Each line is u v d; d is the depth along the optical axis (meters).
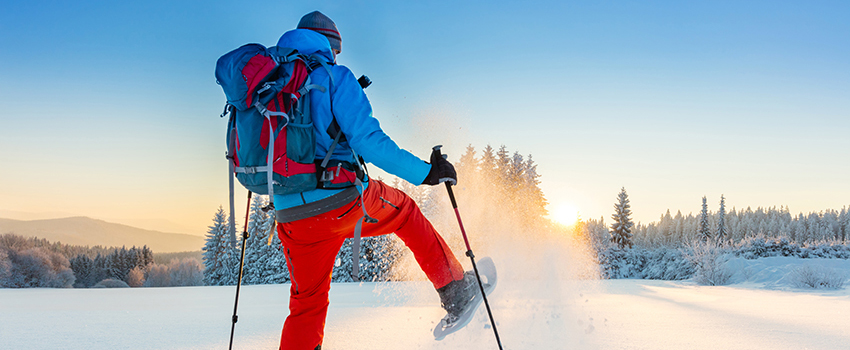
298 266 1.86
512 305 3.44
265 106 1.52
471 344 2.65
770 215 123.62
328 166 1.63
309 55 1.68
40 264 58.69
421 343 2.93
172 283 78.25
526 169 10.34
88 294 11.78
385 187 1.93
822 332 3.35
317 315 1.91
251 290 13.84
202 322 4.35
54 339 3.28
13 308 6.62
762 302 6.66
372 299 7.80
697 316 4.41
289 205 1.68
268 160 1.49
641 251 34.66
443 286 2.09
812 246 27.67
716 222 76.31
